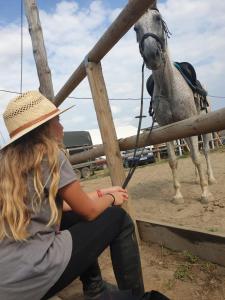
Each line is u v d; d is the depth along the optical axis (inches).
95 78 119.0
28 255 58.2
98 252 67.6
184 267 97.9
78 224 68.2
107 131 119.9
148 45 146.9
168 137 104.0
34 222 60.2
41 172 60.0
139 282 73.3
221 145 617.3
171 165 188.7
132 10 88.6
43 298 62.4
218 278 89.8
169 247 112.0
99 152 144.5
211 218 147.3
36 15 220.2
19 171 59.3
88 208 66.3
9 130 63.8
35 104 63.6
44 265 58.5
